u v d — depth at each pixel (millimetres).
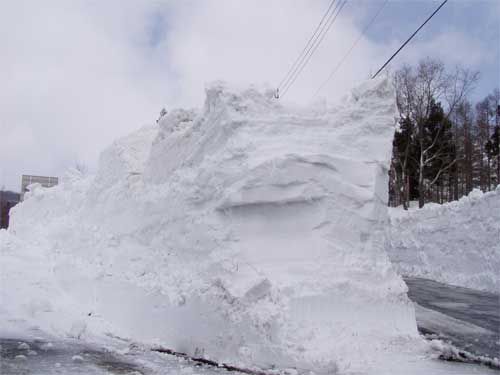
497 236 15398
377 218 8172
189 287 7957
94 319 9984
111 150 13992
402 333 7516
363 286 7559
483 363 6809
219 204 7980
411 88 41156
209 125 8883
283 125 8312
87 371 6027
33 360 6547
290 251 7492
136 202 11414
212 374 6074
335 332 6867
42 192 21359
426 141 39844
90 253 12375
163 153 10781
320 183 7832
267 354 6391
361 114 8680
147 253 9984
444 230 18562
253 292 6809
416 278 19188
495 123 47562
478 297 13578
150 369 6258
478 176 45750
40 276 13078
